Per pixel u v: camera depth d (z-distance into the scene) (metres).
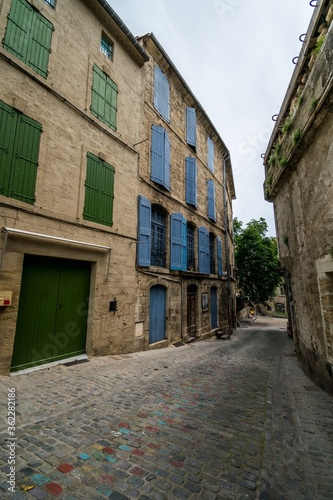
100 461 2.53
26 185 5.42
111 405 3.91
